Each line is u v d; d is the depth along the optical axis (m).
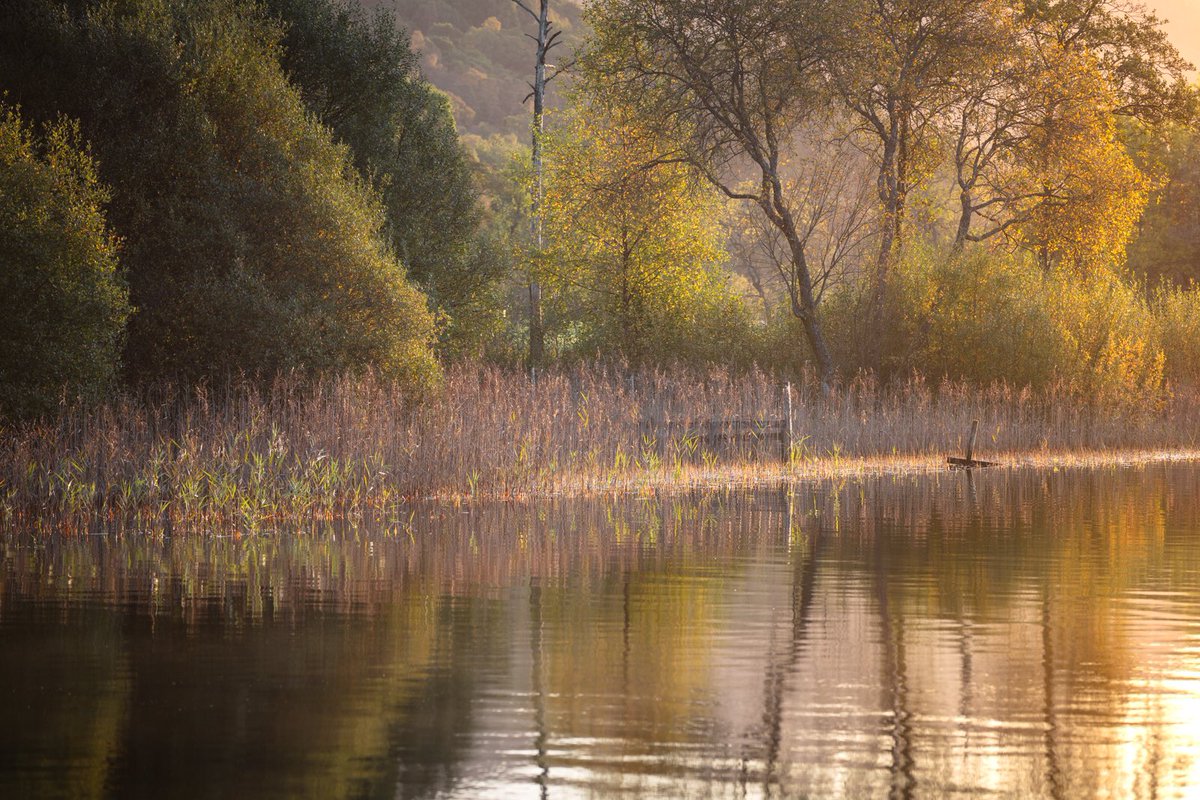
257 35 39.94
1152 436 54.00
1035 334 53.56
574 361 56.03
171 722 11.40
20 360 28.19
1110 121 60.41
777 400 43.88
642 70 52.81
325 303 35.44
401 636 15.12
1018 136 59.47
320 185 37.00
